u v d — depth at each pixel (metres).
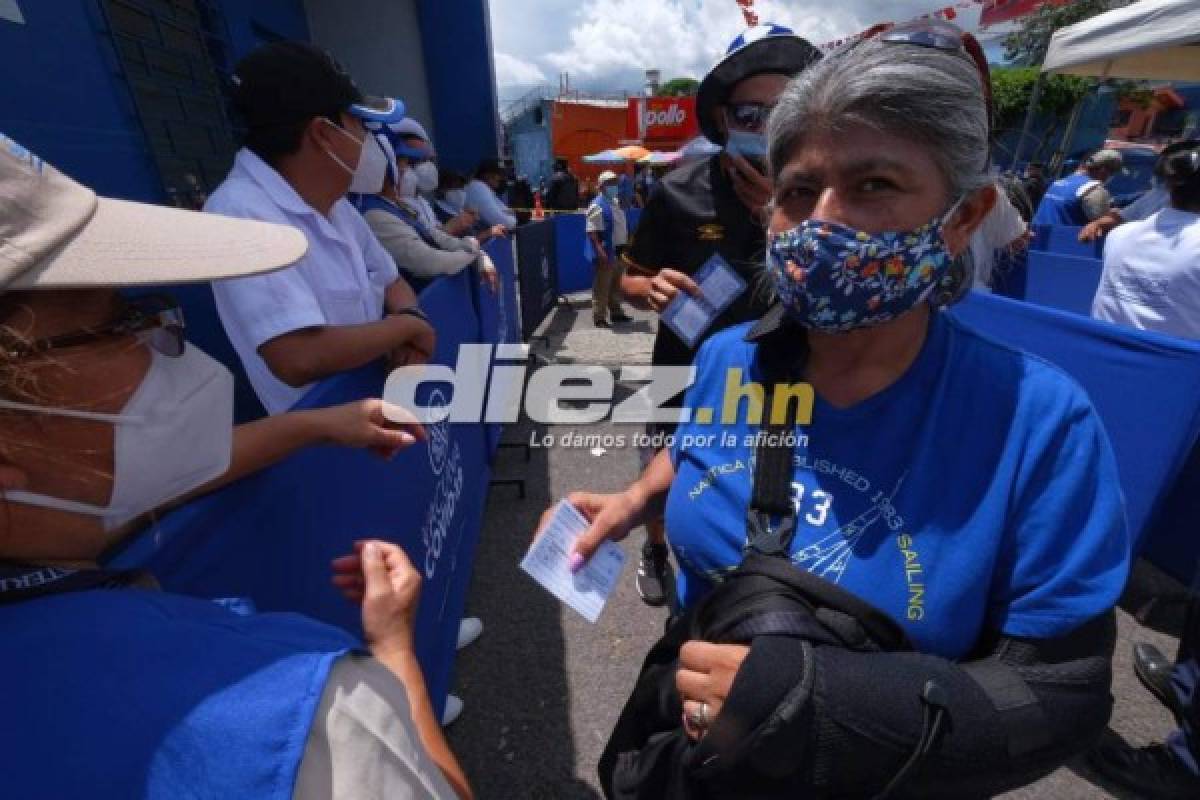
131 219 0.60
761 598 0.80
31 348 0.50
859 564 0.83
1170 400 2.23
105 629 0.48
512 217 6.64
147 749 0.42
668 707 0.98
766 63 1.64
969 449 0.81
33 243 0.48
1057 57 6.34
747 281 1.92
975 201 0.81
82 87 3.03
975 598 0.79
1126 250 2.98
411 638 0.79
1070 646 0.75
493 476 4.03
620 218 7.91
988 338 0.88
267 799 0.41
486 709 2.22
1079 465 0.76
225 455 0.75
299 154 1.67
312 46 1.69
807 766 0.70
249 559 0.99
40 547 0.56
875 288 0.80
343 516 1.40
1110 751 1.92
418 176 4.70
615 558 1.25
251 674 0.46
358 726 0.47
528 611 2.73
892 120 0.72
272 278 1.48
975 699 0.68
